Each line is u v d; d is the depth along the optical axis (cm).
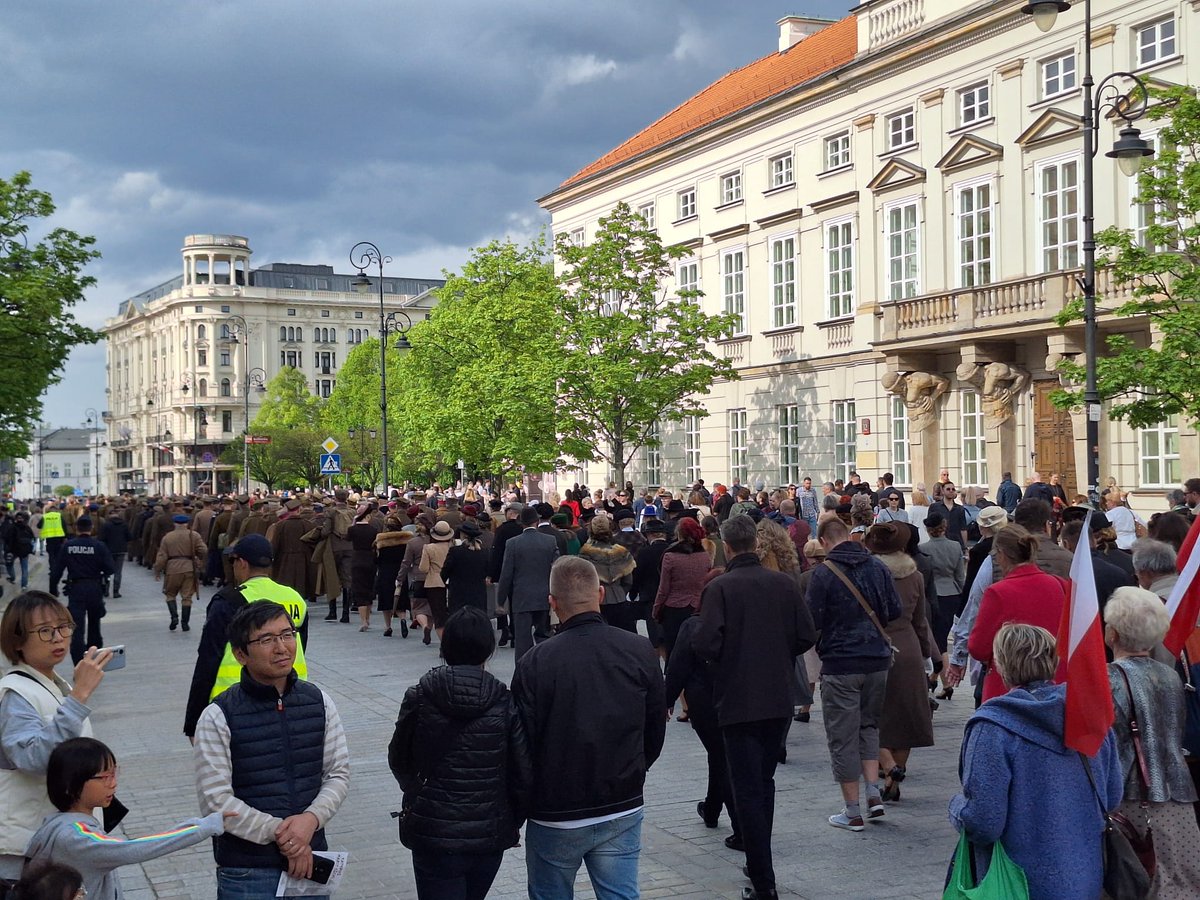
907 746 891
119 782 1034
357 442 7762
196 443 9781
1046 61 2761
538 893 536
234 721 493
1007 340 2767
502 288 4462
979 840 460
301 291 14788
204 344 14338
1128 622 529
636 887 537
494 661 1703
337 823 889
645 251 3491
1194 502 1349
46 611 516
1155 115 2011
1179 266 1995
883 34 3238
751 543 734
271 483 8631
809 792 954
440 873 507
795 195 3597
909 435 3077
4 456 2888
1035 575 747
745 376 3841
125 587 3219
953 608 1370
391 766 521
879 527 933
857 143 3334
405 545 2067
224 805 480
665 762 1074
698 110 4438
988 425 2834
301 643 724
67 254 2770
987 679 747
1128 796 520
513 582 1498
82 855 450
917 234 3131
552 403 3497
